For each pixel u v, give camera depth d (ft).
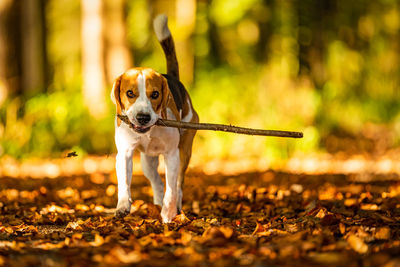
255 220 21.21
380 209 23.30
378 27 71.15
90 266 14.06
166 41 24.04
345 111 61.62
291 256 14.23
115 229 18.10
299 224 18.83
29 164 48.98
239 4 66.44
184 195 30.01
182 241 16.38
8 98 53.62
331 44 65.57
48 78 78.43
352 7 69.31
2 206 25.99
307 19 65.36
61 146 52.54
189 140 22.93
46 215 23.02
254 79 61.16
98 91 55.16
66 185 36.24
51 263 14.35
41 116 52.70
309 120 56.80
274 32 66.18
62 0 81.87
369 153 57.77
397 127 62.80
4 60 61.11
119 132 20.29
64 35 81.35
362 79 67.92
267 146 52.44
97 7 55.77
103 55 55.88
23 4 66.33
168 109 20.79
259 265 13.58
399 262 13.16
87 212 24.76
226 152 54.44
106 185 36.24
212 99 57.82
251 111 58.13
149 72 19.35
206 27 67.21
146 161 23.02
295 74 62.90
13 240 17.57
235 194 28.63
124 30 56.13
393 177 38.63
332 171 43.75
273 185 34.47
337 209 22.68
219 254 14.44
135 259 14.32
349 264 13.41
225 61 67.82
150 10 70.23
